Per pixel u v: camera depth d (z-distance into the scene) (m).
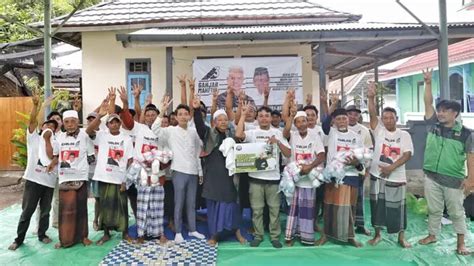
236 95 8.49
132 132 5.30
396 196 4.90
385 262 4.42
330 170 4.86
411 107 15.20
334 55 9.70
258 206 5.03
